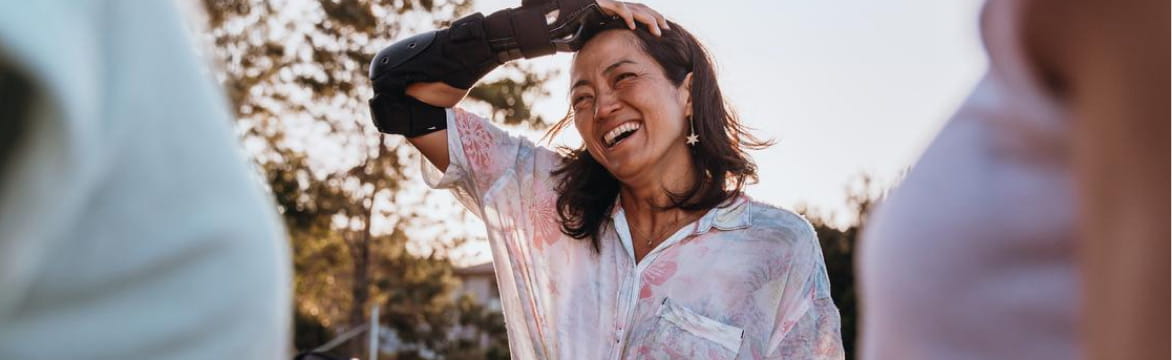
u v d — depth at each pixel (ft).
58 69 1.64
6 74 1.62
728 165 10.06
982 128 2.60
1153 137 1.68
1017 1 2.10
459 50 10.61
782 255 9.87
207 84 2.20
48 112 1.66
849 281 58.75
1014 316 2.57
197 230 2.05
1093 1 1.82
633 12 10.18
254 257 2.19
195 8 2.34
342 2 68.74
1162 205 1.67
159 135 2.00
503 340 80.69
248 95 65.62
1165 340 1.66
